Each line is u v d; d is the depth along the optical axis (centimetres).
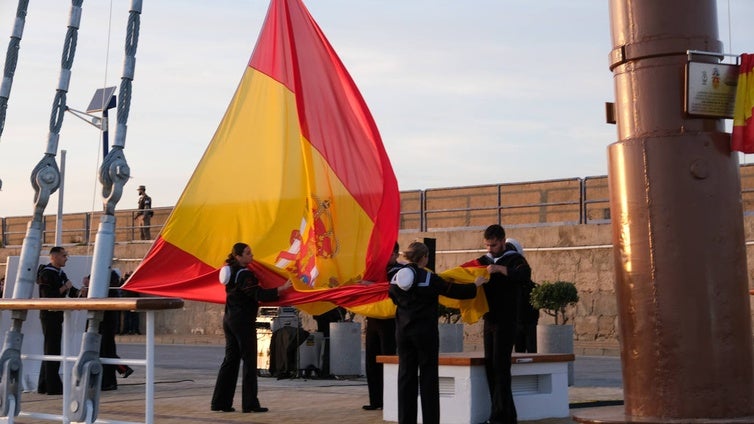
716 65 606
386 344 1155
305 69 1445
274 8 1462
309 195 1418
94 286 940
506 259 945
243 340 1160
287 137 1428
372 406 1170
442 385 1022
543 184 2669
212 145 1398
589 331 2472
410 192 2962
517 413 1038
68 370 842
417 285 906
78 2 1038
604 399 1243
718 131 612
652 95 612
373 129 1451
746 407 595
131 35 967
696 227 595
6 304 871
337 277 1404
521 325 1436
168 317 3278
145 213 3491
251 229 1388
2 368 877
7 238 4059
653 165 604
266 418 1105
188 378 1672
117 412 1170
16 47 1115
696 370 589
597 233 2489
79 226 3759
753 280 2262
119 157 955
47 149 1032
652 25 614
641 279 605
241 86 1441
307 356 1620
